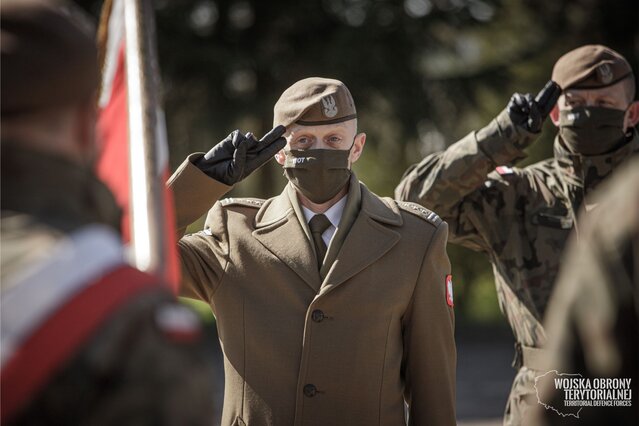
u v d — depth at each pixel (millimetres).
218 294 4465
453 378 4457
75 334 1809
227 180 4285
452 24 23734
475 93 24188
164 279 2354
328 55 22516
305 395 4234
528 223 5395
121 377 1813
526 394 5156
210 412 1963
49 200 1980
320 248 4465
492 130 5223
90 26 2168
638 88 13625
